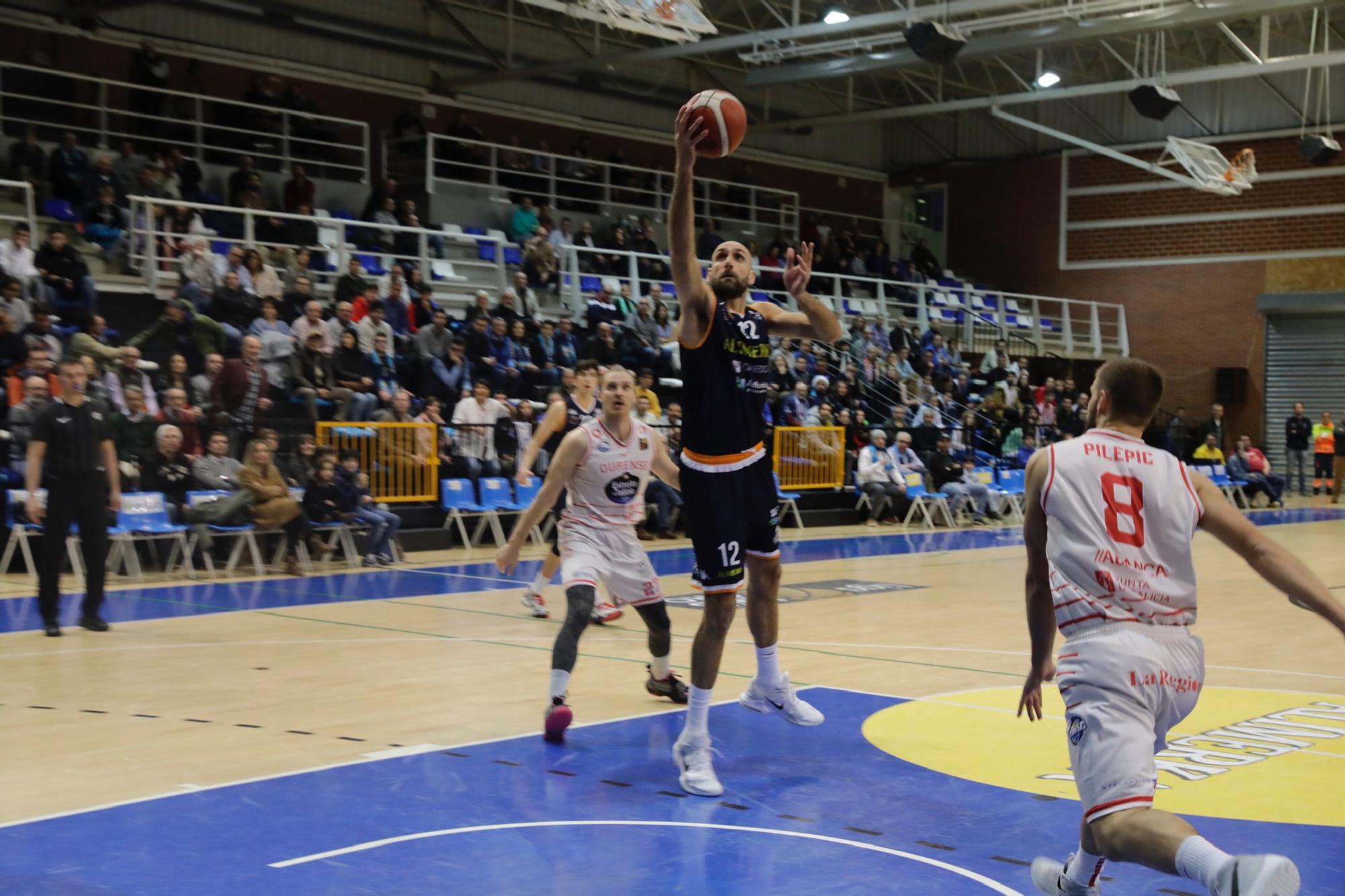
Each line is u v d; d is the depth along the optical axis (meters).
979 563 14.59
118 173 19.16
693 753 5.15
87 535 8.99
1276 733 6.25
